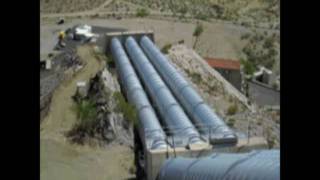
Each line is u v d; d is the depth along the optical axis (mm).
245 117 91688
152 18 175625
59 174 66250
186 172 51125
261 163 38781
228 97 102625
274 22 180250
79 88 92750
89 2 187375
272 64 154250
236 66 128000
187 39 159250
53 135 76250
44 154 70812
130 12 181875
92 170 67750
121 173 67250
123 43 129625
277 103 116312
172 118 71500
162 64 100688
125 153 72062
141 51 113125
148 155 61938
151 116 72938
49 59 122750
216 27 170250
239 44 162750
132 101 82125
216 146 62281
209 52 156625
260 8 194250
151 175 61250
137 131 76750
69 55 126000
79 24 167500
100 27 164750
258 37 165750
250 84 127938
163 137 65438
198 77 111688
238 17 184125
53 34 156750
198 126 70438
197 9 188375
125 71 97375
